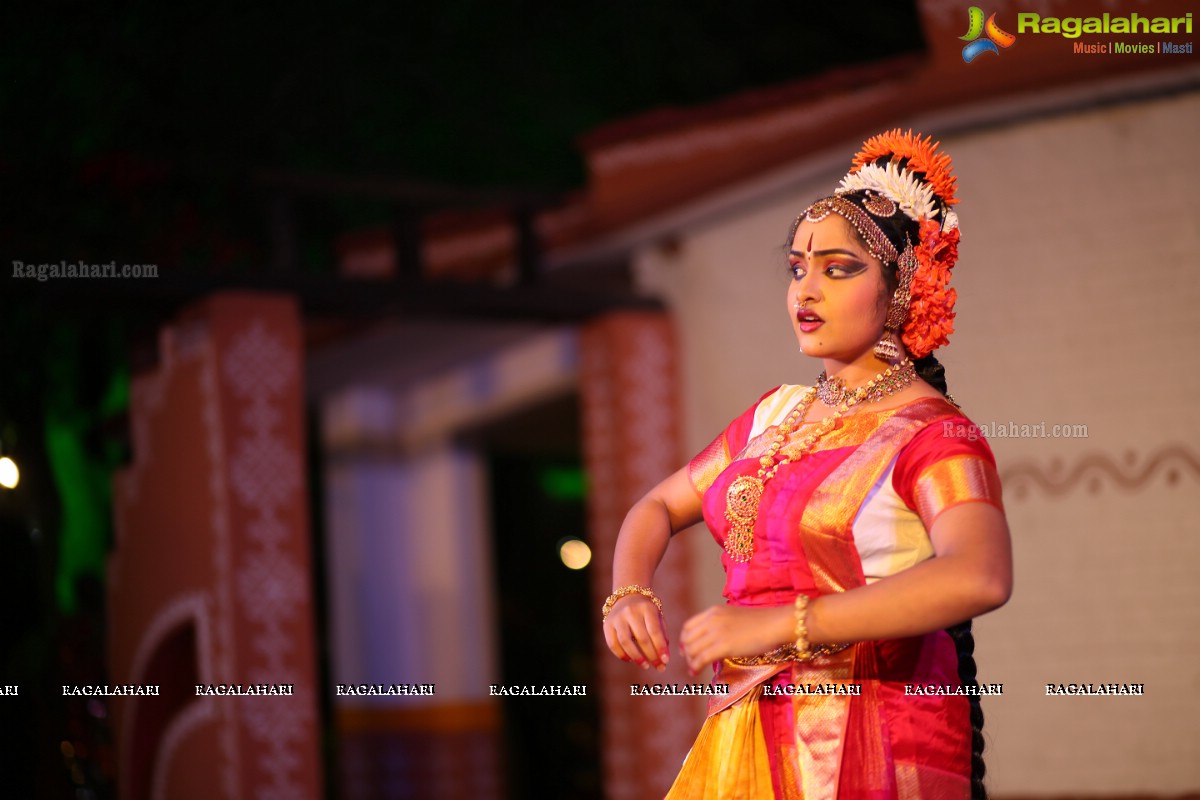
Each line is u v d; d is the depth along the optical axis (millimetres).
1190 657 8102
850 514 2650
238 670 8562
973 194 8734
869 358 2838
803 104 9156
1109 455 8352
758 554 2762
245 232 11906
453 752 13523
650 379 9922
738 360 9766
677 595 9648
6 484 9406
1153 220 8328
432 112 15516
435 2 15328
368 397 14070
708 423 9875
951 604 2314
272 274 8852
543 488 18672
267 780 8539
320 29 14719
